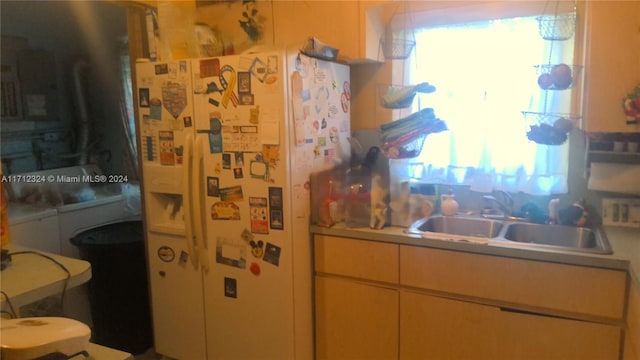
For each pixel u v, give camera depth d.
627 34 1.81
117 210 3.38
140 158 2.54
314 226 2.26
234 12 2.49
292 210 2.10
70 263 1.74
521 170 2.29
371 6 2.21
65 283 1.59
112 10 3.60
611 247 1.81
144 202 2.55
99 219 3.24
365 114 2.65
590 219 2.18
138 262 2.78
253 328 2.24
